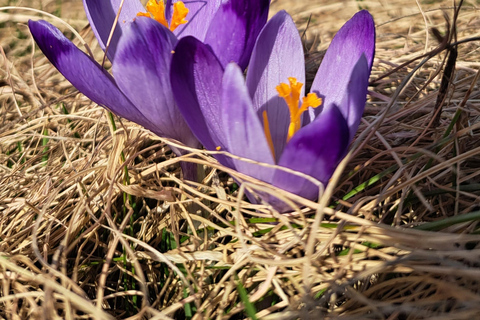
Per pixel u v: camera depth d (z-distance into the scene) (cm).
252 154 17
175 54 17
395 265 18
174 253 21
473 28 37
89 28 31
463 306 18
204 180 23
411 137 25
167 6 22
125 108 18
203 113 18
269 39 20
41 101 30
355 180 24
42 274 18
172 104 18
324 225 19
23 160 28
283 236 20
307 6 46
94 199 23
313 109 19
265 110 20
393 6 44
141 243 19
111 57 20
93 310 17
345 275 19
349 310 19
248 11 19
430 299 18
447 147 23
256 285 20
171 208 21
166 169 26
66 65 18
